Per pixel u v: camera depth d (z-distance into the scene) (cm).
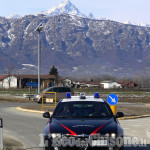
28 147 1900
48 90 5900
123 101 7531
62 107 1678
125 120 3397
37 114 3925
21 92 12725
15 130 2580
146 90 17238
